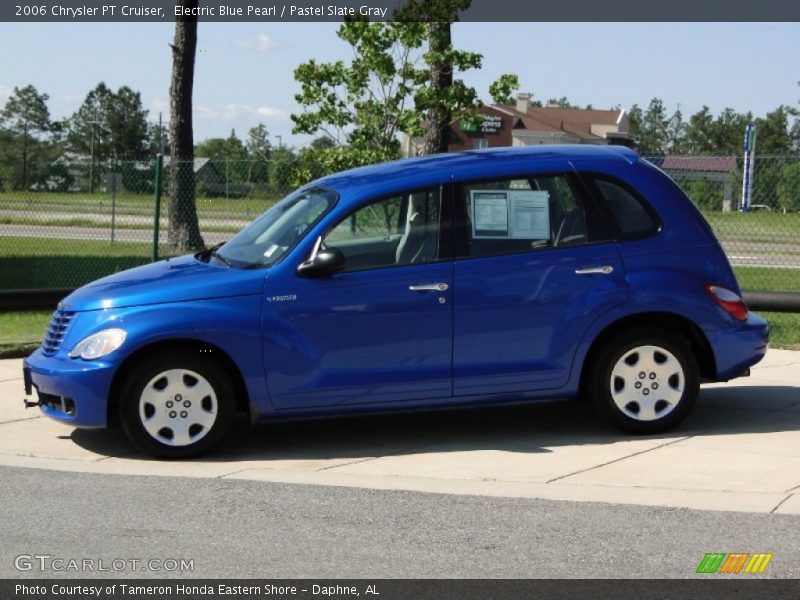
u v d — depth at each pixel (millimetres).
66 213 20328
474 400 7480
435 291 7344
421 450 7422
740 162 13305
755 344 7742
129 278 7547
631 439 7566
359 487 6434
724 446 7309
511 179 7566
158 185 15242
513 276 7430
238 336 7148
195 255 8141
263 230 7848
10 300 11906
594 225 7578
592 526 5645
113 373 7078
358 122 14258
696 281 7609
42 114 83438
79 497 6254
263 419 7328
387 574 4973
